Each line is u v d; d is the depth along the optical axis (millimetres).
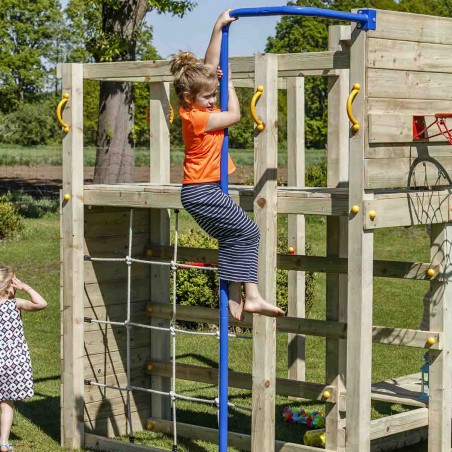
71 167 9008
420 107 7504
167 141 10188
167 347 10062
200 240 15625
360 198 7039
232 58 8047
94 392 9516
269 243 7574
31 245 25672
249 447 8555
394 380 9250
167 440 9492
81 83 9023
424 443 9312
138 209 9859
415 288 19547
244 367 12977
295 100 10766
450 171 7945
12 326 8469
